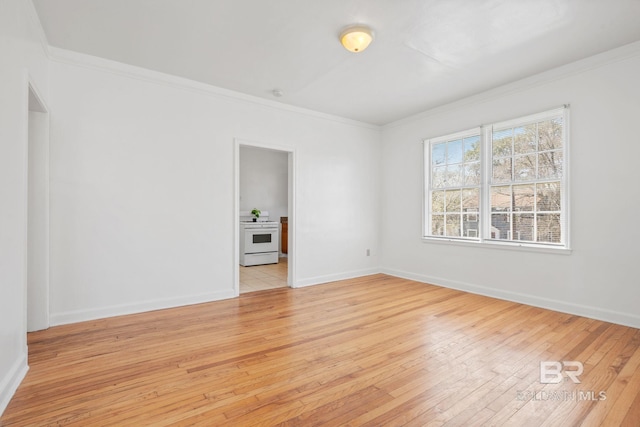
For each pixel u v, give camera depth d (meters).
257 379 2.03
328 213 4.93
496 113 3.91
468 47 2.91
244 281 4.98
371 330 2.88
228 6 2.33
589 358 2.30
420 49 2.94
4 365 1.73
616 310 2.99
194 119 3.70
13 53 1.87
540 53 3.02
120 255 3.26
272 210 7.83
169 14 2.42
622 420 1.62
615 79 2.98
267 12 2.40
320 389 1.91
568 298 3.31
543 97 3.48
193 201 3.70
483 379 2.03
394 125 5.29
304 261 4.66
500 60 3.17
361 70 3.39
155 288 3.46
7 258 1.77
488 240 4.04
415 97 4.19
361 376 2.06
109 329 2.87
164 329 2.88
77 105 3.04
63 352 2.40
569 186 3.29
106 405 1.74
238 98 4.01
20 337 1.98
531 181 3.63
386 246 5.48
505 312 3.36
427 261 4.80
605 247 3.06
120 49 2.97
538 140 3.59
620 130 2.96
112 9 2.36
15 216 1.89
